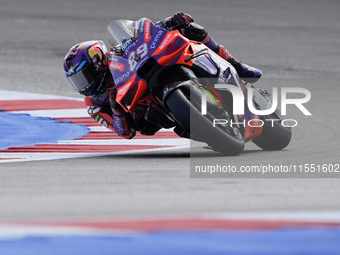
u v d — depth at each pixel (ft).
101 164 76.28
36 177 66.39
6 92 137.69
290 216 48.03
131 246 40.88
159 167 72.74
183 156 82.84
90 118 114.93
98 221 46.75
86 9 281.95
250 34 219.20
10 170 71.97
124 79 78.84
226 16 263.70
